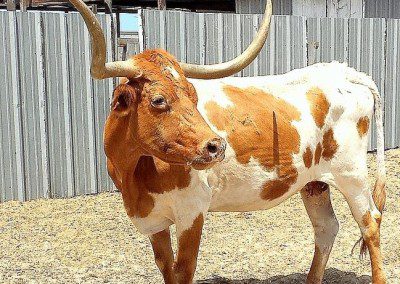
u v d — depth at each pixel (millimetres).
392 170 10516
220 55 10023
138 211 4379
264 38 4402
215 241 7102
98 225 7801
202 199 4328
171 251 4746
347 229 7520
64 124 8961
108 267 6262
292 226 7730
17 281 5832
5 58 8516
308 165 4992
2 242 7145
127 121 4086
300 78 5125
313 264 5535
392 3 14109
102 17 8969
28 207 8531
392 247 6680
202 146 3732
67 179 9055
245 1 15148
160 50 4066
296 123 4895
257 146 4660
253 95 4852
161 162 4180
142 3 16625
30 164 8797
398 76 12250
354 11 13633
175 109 3854
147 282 5801
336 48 11422
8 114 8602
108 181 9383
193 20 9680
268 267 6188
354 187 5199
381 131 5426
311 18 11039
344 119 5133
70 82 8953
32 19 8617
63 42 8844
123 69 3889
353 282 5746
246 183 4660
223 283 5742
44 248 6926
